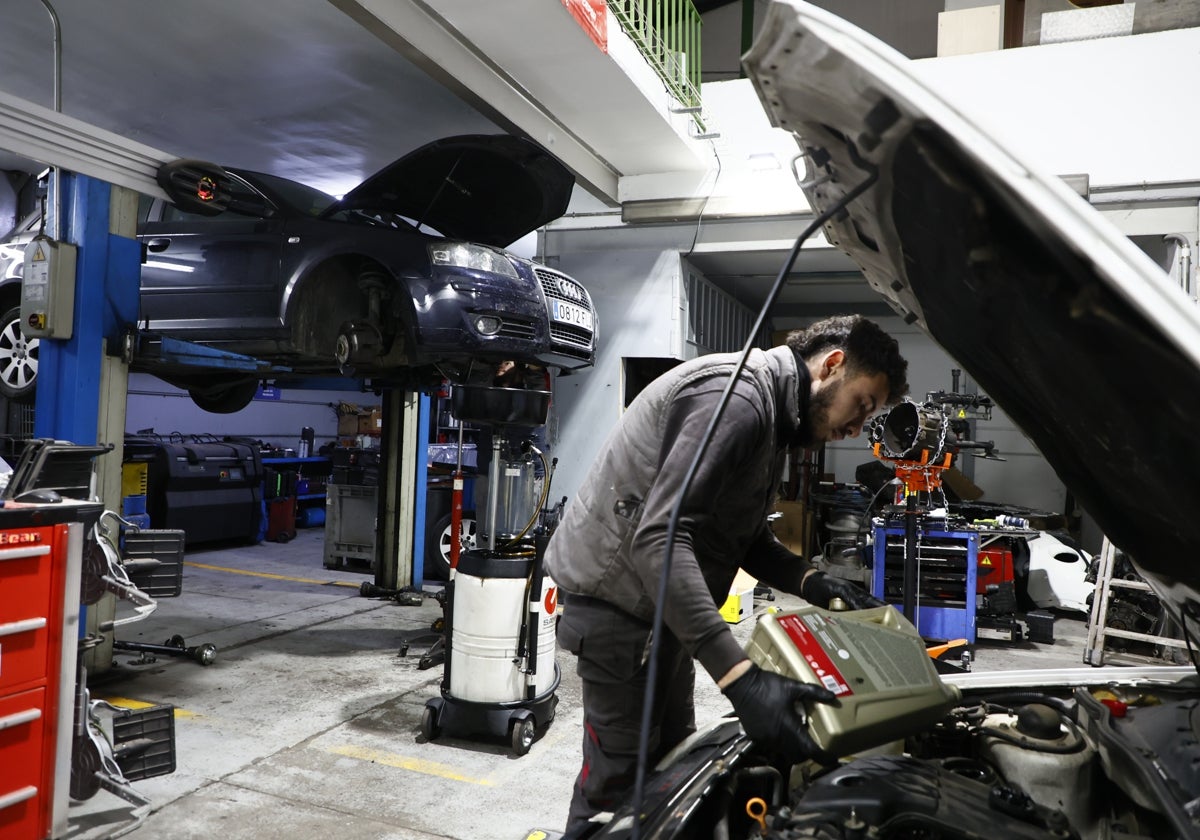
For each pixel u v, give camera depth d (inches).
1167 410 31.8
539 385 191.5
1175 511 37.6
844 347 57.0
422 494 243.0
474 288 162.2
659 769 52.1
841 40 31.2
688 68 221.0
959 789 43.4
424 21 149.2
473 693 124.7
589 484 66.0
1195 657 49.4
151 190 148.1
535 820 103.1
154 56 198.8
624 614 64.1
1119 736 45.8
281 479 341.1
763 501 62.6
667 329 251.0
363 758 120.6
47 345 139.6
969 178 31.1
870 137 34.8
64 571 89.8
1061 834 38.7
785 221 243.4
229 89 218.1
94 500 104.3
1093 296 30.2
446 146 155.7
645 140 215.6
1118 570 203.8
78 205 138.8
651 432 59.9
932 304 45.8
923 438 183.8
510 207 185.2
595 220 257.1
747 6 355.9
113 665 159.3
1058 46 216.4
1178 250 210.7
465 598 125.5
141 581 106.8
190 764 115.7
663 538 50.3
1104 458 40.6
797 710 42.1
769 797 47.8
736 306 336.5
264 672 159.6
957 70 224.4
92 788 95.6
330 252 165.6
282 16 177.2
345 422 434.6
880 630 51.0
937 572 207.2
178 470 284.7
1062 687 60.7
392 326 173.9
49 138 127.9
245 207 169.3
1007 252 33.3
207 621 197.9
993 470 349.7
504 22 150.2
